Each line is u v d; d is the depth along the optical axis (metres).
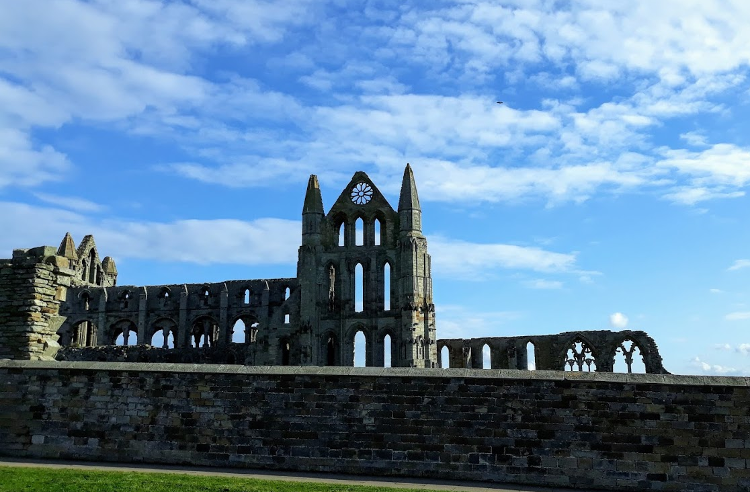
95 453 35.62
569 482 31.84
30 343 42.06
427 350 105.12
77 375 36.56
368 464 33.44
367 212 112.06
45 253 44.06
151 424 35.50
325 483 30.03
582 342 100.81
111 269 161.62
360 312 108.69
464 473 32.66
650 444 31.59
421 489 29.72
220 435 34.88
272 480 30.23
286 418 34.50
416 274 105.81
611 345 99.06
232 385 35.25
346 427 33.97
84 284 146.25
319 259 111.31
